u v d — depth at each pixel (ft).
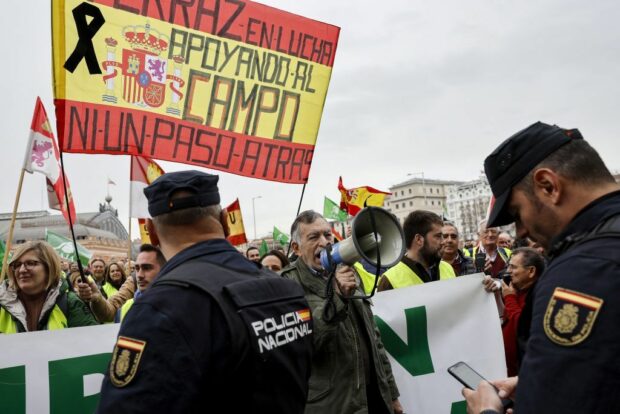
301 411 5.65
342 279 8.63
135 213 18.19
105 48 11.23
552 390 3.81
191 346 4.76
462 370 6.40
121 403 4.52
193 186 5.82
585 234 4.31
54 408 9.46
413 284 13.23
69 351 9.68
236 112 12.69
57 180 16.05
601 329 3.71
